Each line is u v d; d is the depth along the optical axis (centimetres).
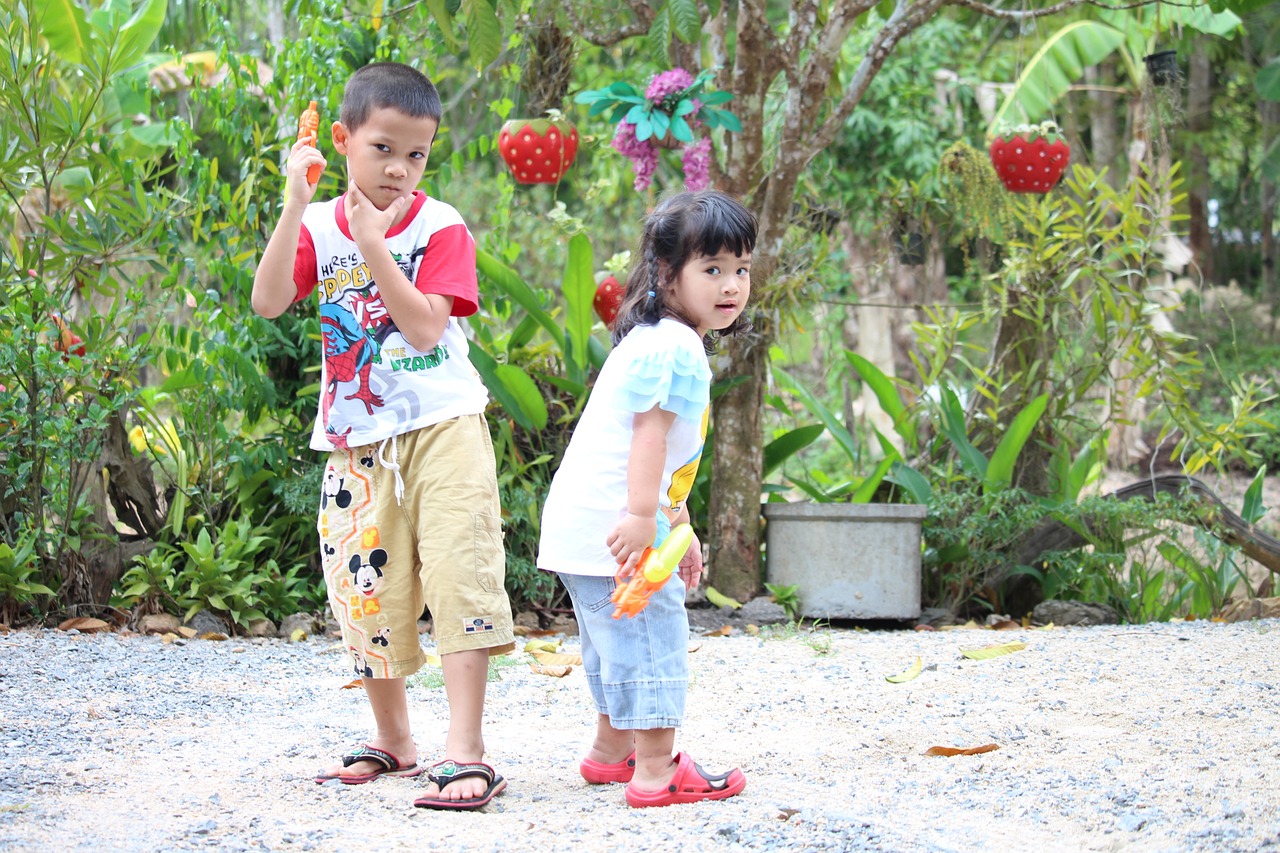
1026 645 422
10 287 479
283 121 534
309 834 215
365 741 293
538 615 498
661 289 238
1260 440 1084
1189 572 558
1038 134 541
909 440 598
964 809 233
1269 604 524
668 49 475
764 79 520
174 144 544
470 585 241
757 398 523
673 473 241
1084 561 555
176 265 496
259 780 255
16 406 460
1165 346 565
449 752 240
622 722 238
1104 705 325
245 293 505
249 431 523
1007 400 590
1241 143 1498
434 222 250
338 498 255
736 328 262
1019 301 588
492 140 618
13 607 454
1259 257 1772
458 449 247
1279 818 222
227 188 507
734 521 519
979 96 1118
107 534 484
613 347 247
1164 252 937
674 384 229
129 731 301
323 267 250
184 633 448
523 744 295
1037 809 232
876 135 1082
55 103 477
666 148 508
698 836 215
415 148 239
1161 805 233
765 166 590
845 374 634
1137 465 1088
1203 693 335
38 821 221
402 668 253
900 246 636
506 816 229
